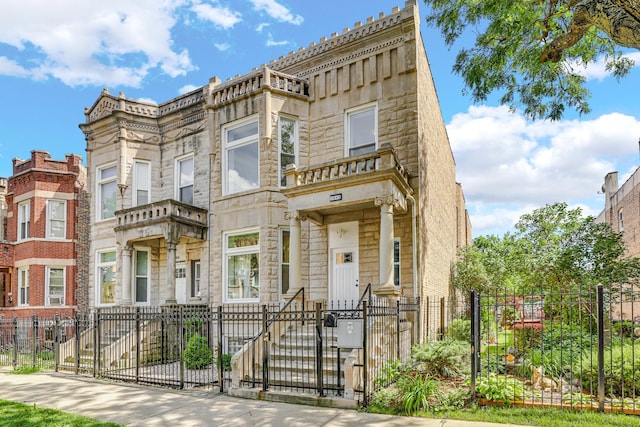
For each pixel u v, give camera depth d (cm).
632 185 2333
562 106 1236
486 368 976
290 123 1577
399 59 1419
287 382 966
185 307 1585
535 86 1213
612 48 1139
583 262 1554
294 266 1277
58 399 959
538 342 1121
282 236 1526
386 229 1149
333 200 1220
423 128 1465
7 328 1883
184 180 1892
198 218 1748
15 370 1388
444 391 856
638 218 2239
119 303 1770
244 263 1582
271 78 1545
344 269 1448
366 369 827
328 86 1558
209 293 1722
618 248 1540
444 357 956
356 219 1415
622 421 659
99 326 1255
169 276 1630
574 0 824
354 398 828
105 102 1997
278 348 1154
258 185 1553
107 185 2023
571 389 781
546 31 930
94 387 1085
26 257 2464
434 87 1742
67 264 2511
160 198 1933
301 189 1266
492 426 675
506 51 1081
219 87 1664
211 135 1677
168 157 1939
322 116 1561
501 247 2312
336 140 1522
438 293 1752
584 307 1363
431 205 1591
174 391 1010
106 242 1969
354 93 1500
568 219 1642
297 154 1557
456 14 1104
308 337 1163
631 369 812
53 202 2531
